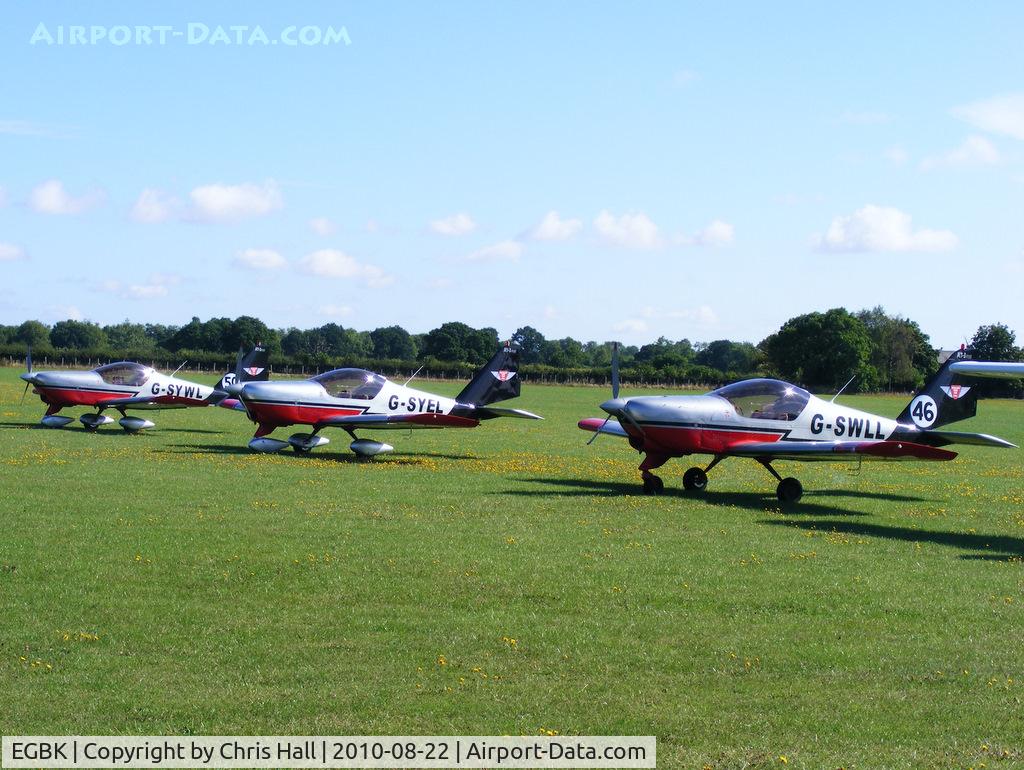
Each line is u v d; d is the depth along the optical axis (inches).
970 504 674.8
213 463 792.9
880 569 440.8
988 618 358.3
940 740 248.4
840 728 255.0
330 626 335.6
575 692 278.5
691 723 257.8
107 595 368.5
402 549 458.6
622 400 703.7
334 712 262.2
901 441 722.2
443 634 328.5
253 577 399.5
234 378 1173.7
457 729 252.5
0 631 324.8
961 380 740.0
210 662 298.4
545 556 451.2
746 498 684.1
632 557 453.7
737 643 323.6
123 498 591.8
